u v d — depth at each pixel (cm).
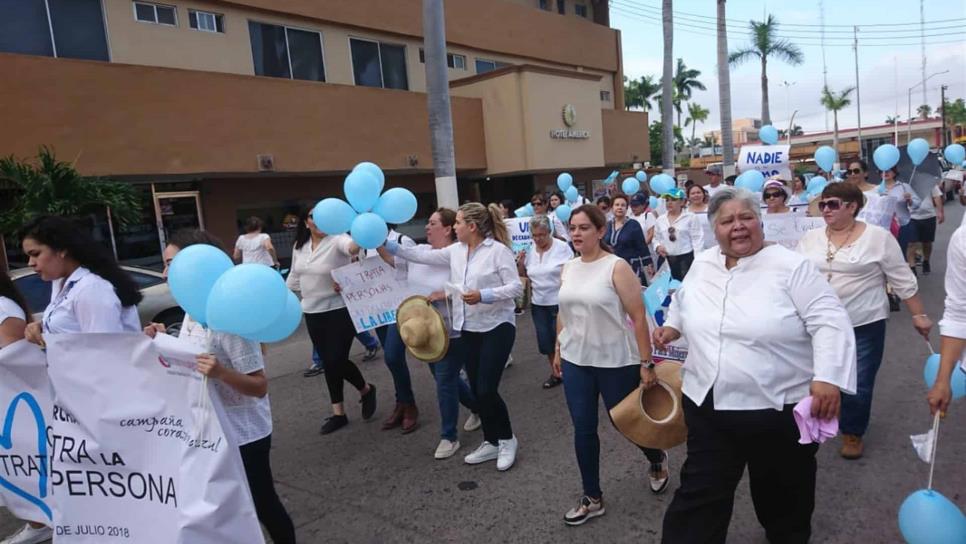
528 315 972
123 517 271
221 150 1149
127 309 314
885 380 557
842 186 409
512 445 439
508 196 1967
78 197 866
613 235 758
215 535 252
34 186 834
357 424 548
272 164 1216
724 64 2212
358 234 454
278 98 1230
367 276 512
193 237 311
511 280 428
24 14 1050
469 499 396
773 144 942
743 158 942
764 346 254
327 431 531
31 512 329
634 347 348
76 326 302
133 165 1041
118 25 1153
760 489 291
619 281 338
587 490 358
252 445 292
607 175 2317
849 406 404
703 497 266
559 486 402
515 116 1653
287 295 265
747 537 331
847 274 403
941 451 412
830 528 335
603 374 351
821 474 395
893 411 486
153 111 1059
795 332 253
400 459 467
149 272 842
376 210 496
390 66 1633
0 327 338
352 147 1363
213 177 1244
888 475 386
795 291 252
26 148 929
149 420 264
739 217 259
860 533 328
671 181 1033
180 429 260
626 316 348
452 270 447
